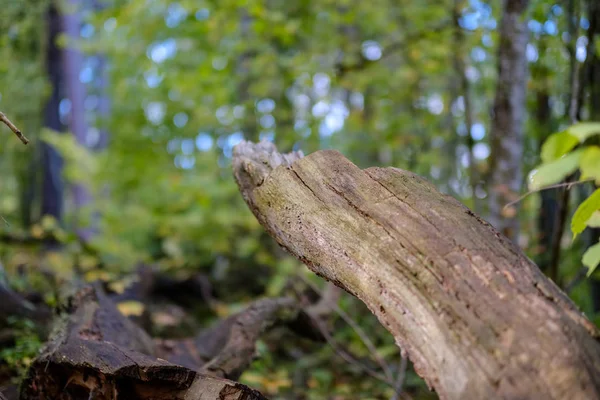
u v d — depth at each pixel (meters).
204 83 5.54
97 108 12.94
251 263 6.18
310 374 3.72
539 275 1.30
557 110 4.35
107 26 7.08
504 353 1.14
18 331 3.01
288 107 6.05
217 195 5.96
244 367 2.60
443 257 1.34
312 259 1.63
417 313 1.30
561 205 2.81
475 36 4.25
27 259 4.80
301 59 5.10
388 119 5.43
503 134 3.49
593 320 2.85
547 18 3.60
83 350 1.88
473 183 4.12
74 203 9.30
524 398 1.08
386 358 3.86
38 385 2.06
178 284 5.23
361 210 1.57
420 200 1.53
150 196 7.77
